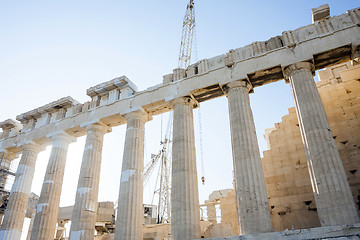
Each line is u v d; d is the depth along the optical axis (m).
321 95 26.64
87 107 31.58
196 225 20.94
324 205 17.75
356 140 23.75
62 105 33.28
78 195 26.25
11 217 29.77
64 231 44.81
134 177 24.92
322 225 17.56
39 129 33.56
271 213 24.69
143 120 28.27
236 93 23.58
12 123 36.72
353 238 15.71
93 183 27.00
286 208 24.36
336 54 22.22
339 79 27.70
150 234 31.05
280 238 17.33
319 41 22.41
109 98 30.55
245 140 21.38
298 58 22.48
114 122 30.12
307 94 21.03
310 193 24.05
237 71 24.28
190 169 22.86
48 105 33.78
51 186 28.72
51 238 27.16
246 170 20.31
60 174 29.83
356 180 22.58
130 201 23.95
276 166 26.23
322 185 18.20
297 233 17.14
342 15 22.84
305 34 23.34
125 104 28.77
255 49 24.70
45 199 28.03
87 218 25.34
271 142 27.39
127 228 22.94
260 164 20.94
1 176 36.69
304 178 24.78
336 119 25.19
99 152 28.88
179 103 25.80
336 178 17.98
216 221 36.38
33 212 44.88
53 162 29.89
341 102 25.58
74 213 25.62
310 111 20.39
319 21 23.41
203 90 25.52
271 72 23.69
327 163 18.53
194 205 21.61
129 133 27.03
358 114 24.58
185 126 24.64
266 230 18.31
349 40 21.38
